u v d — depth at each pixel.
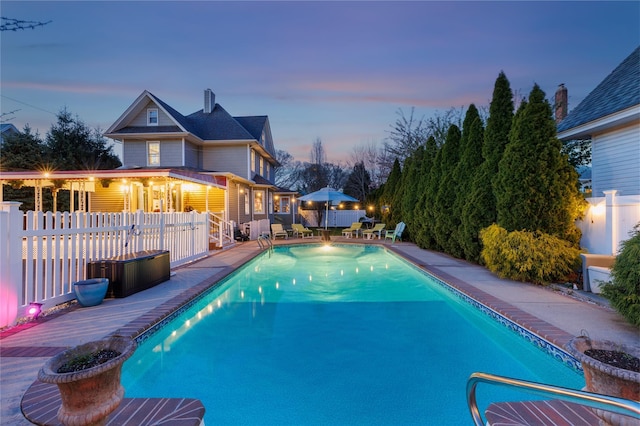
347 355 4.16
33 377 2.89
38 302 4.45
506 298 5.45
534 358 4.00
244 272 9.28
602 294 4.38
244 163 19.81
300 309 6.09
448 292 6.83
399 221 16.86
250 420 2.90
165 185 13.79
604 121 8.45
